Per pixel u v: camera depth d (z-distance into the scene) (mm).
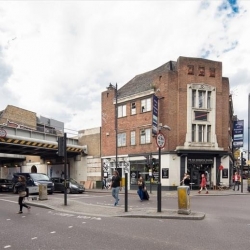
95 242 7766
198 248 7148
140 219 11242
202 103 31031
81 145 39844
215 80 31547
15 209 14625
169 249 7070
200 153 29875
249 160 37438
